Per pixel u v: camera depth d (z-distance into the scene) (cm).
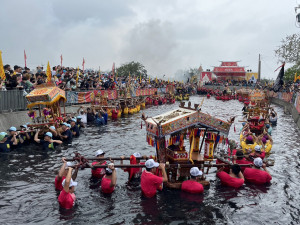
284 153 1445
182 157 970
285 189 974
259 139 1426
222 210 815
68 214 773
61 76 2573
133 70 7212
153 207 823
